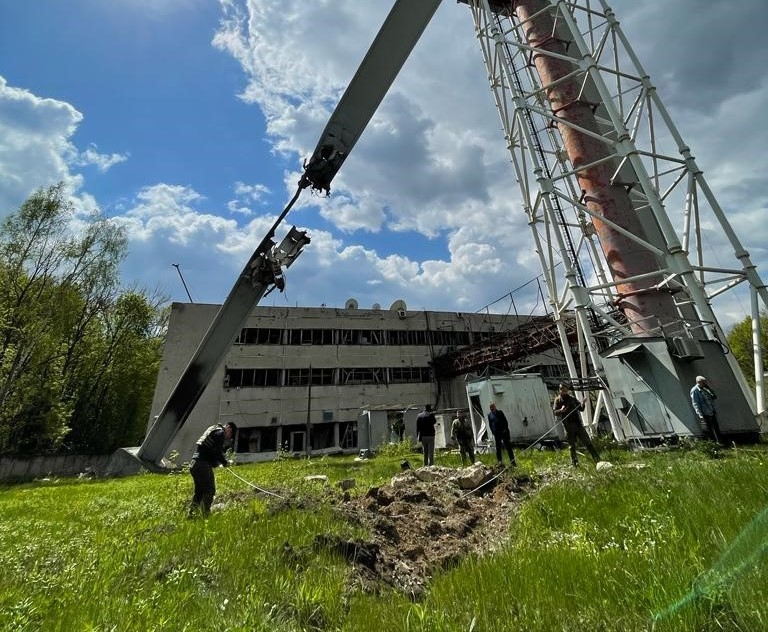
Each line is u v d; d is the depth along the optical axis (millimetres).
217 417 37188
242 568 4102
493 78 21203
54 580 3715
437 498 7895
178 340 38062
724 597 2645
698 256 15992
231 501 8422
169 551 4676
